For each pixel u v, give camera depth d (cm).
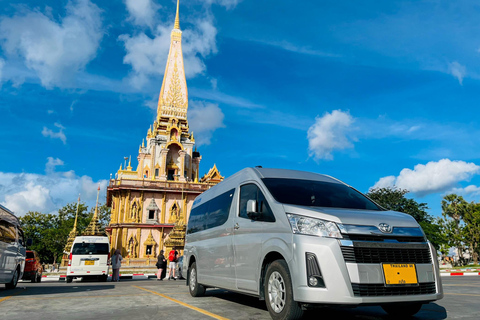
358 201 671
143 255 5312
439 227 5109
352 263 489
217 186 945
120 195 5572
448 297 891
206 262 854
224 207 814
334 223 513
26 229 7506
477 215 4991
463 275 2242
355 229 511
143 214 5547
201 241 916
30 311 668
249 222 667
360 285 482
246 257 654
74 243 1956
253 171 732
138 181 5716
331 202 634
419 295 512
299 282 498
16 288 1316
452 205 5453
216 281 782
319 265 492
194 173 6669
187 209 5747
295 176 721
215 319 572
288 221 553
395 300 493
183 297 902
